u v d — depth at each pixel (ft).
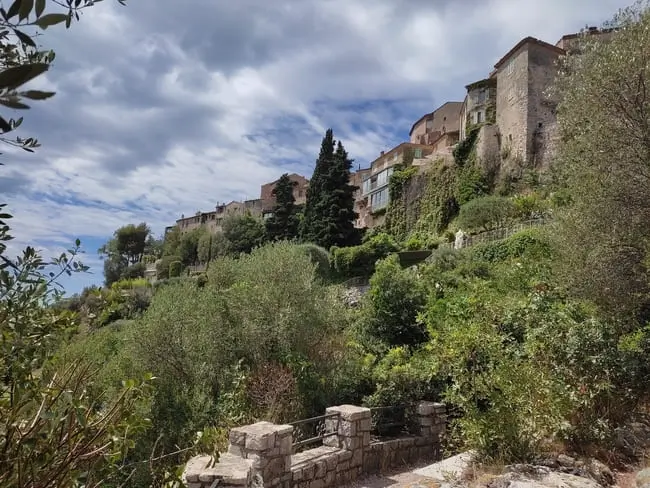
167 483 9.49
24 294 6.71
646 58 25.16
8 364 6.67
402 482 21.45
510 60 144.56
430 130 224.33
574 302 26.89
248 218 203.72
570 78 31.78
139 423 8.40
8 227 5.88
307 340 34.60
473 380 21.15
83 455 7.50
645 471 17.10
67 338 8.33
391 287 41.14
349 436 22.70
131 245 242.37
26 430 6.98
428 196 156.56
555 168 36.37
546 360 23.16
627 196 26.14
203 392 29.17
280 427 19.03
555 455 19.65
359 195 222.28
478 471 18.89
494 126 146.30
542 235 41.63
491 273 57.98
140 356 31.63
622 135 25.86
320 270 97.09
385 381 29.99
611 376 22.49
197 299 36.11
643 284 27.04
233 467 15.06
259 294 34.65
